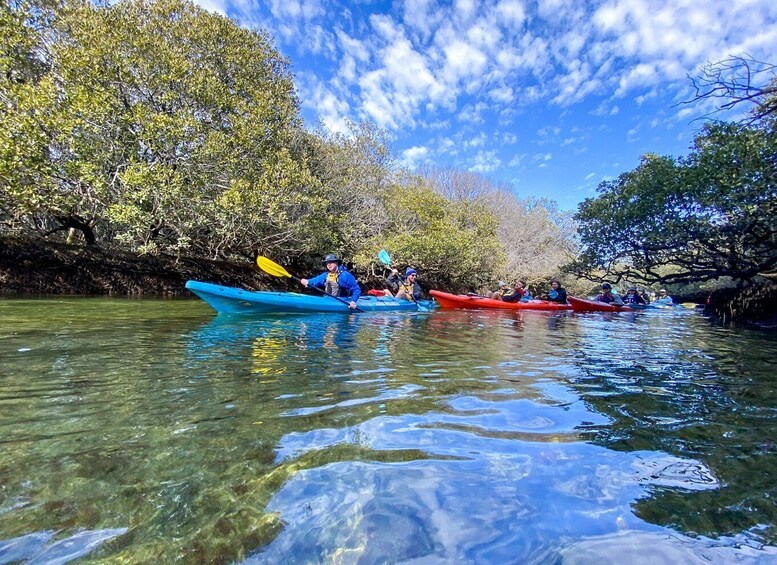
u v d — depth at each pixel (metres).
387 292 10.29
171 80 10.63
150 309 6.59
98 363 2.84
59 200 9.31
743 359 3.97
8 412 1.89
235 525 1.12
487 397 2.29
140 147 10.27
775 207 7.46
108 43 9.73
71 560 0.98
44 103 8.60
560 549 1.04
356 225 17.28
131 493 1.26
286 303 6.41
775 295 8.57
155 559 0.99
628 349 4.41
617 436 1.79
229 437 1.68
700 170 8.48
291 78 16.47
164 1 11.88
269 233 13.71
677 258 11.05
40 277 9.97
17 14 9.35
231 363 2.97
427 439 1.69
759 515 1.21
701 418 2.07
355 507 1.20
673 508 1.24
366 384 2.49
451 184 29.38
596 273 26.45
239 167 11.88
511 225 27.89
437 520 1.15
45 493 1.25
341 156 17.81
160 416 1.89
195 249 14.12
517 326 6.49
